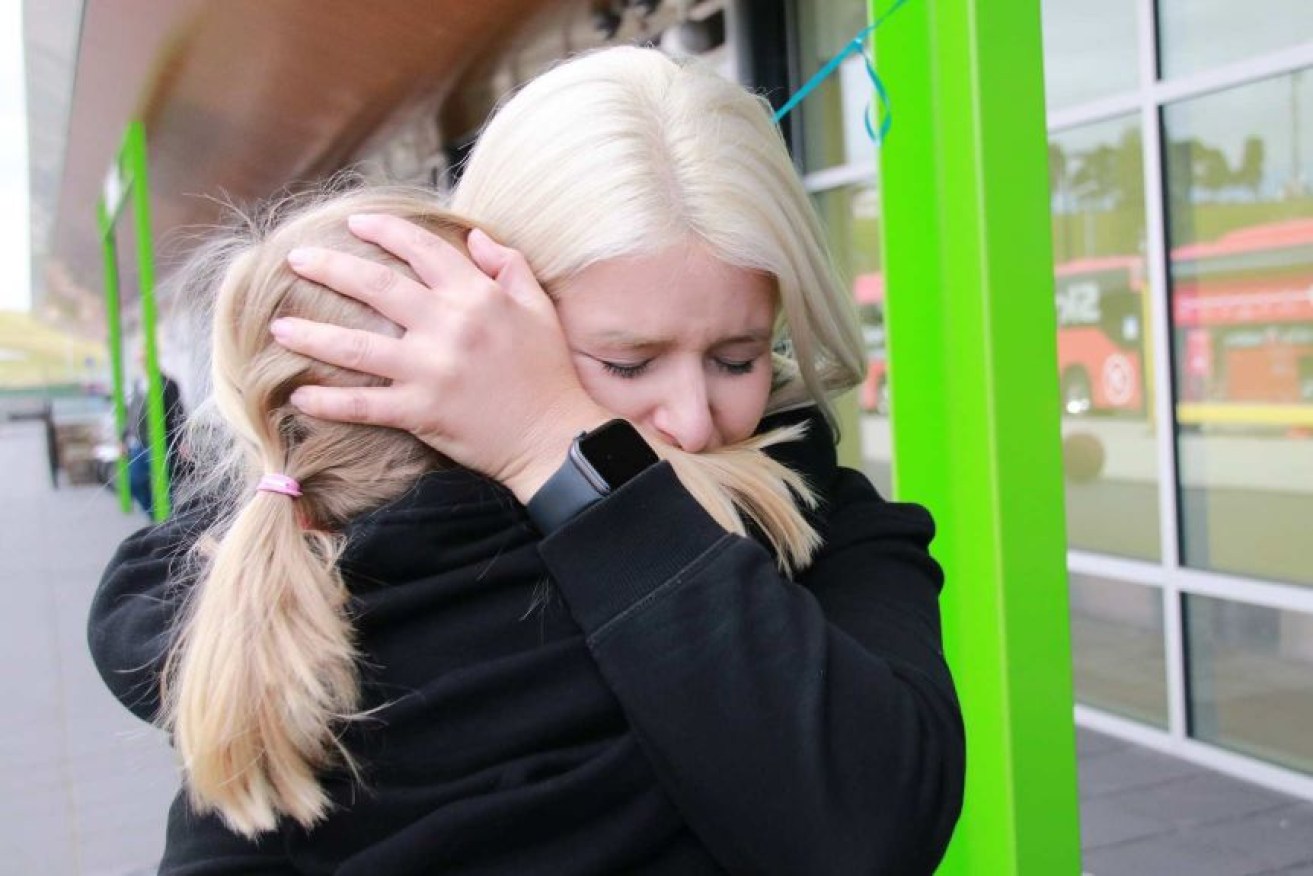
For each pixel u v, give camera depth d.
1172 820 3.88
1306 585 4.11
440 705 0.81
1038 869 1.31
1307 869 3.47
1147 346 4.53
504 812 0.79
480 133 1.01
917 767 0.79
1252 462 4.24
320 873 0.83
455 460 0.85
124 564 1.07
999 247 1.25
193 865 0.87
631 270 0.85
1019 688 1.29
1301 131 3.95
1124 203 4.55
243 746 0.78
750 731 0.76
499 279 0.85
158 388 9.09
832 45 5.47
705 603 0.78
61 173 14.66
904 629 0.91
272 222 1.06
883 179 1.45
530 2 5.41
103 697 6.27
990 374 1.25
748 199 0.87
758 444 0.98
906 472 1.43
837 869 0.75
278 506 0.83
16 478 22.86
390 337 0.83
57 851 4.21
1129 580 4.70
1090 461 4.84
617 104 0.88
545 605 0.83
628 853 0.80
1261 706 4.27
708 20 5.55
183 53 7.46
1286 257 4.05
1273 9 3.98
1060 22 4.71
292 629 0.79
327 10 5.97
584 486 0.81
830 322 0.97
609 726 0.82
